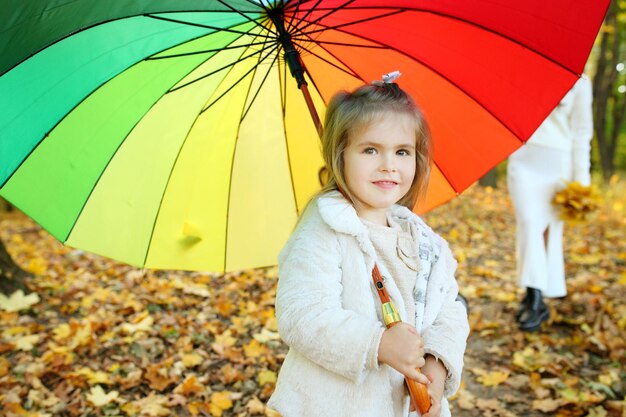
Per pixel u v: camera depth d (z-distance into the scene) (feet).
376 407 5.43
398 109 5.86
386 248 5.96
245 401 11.27
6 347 12.51
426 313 6.00
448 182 7.58
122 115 6.68
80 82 6.12
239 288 17.42
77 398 10.95
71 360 12.13
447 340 5.90
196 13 6.33
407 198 6.64
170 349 13.12
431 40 6.82
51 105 6.06
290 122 7.86
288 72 7.61
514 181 14.71
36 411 10.49
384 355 5.18
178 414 10.67
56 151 6.34
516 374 12.42
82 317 14.79
